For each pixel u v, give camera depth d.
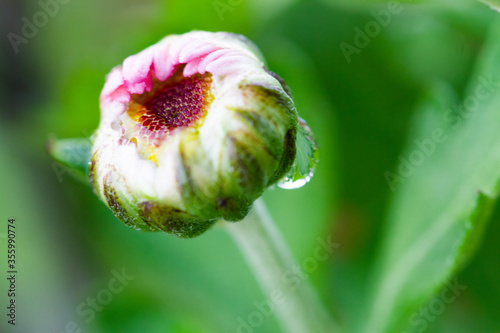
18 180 0.16
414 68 0.15
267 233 0.13
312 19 0.15
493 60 0.13
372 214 0.15
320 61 0.15
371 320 0.14
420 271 0.13
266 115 0.11
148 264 0.15
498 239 0.14
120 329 0.15
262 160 0.11
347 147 0.15
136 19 0.16
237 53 0.11
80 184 0.15
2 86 0.16
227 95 0.11
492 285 0.14
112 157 0.11
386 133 0.15
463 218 0.13
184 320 0.15
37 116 0.16
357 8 0.15
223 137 0.11
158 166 0.11
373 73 0.15
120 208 0.11
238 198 0.11
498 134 0.12
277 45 0.15
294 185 0.12
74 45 0.17
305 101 0.14
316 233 0.15
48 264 0.16
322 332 0.13
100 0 0.17
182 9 0.15
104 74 0.15
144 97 0.11
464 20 0.14
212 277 0.15
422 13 0.15
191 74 0.11
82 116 0.15
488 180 0.12
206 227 0.11
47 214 0.16
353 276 0.15
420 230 0.13
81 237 0.16
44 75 0.17
